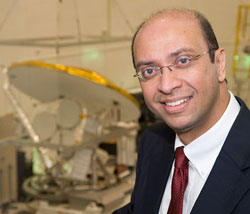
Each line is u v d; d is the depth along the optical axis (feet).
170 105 2.24
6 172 8.04
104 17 10.61
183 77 2.16
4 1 11.07
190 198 2.43
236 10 5.24
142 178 2.97
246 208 2.12
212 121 2.35
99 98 7.48
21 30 11.20
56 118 7.50
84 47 10.82
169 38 2.16
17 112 8.01
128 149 9.14
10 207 7.86
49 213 7.71
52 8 11.28
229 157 2.26
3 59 10.33
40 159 8.46
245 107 2.47
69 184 8.18
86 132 7.66
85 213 7.54
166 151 2.87
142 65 2.28
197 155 2.40
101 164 8.30
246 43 5.04
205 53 2.18
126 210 3.16
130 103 7.58
